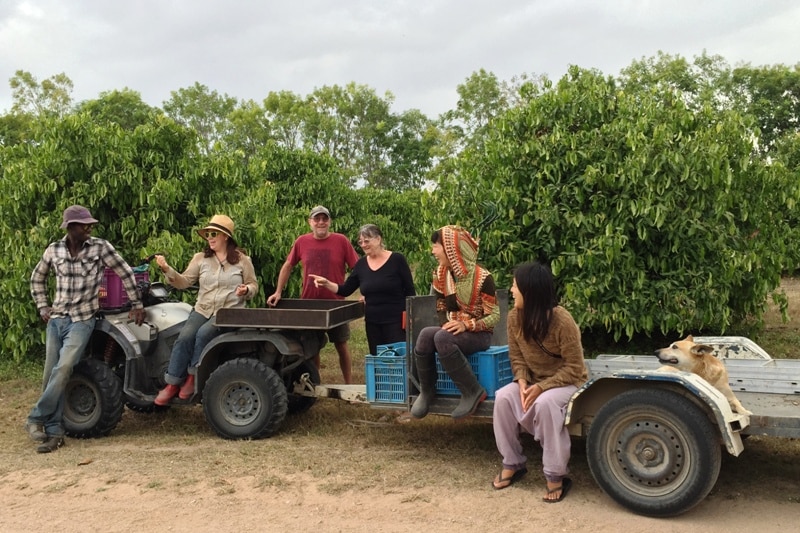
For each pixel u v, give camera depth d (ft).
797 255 30.19
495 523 13.48
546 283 15.30
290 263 24.04
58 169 29.76
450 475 16.24
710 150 25.82
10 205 30.07
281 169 53.93
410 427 20.43
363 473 16.40
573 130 29.14
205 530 13.43
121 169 30.32
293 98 149.79
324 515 14.02
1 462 18.12
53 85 125.49
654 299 26.81
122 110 131.75
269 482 15.81
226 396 19.53
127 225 30.01
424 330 16.79
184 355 20.02
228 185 33.50
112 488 15.84
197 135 33.58
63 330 19.77
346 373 23.39
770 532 12.91
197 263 20.76
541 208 27.43
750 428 14.12
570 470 16.62
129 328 20.98
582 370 15.39
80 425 20.27
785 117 98.27
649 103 28.71
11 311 28.96
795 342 31.48
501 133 29.94
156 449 19.03
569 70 30.78
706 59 106.52
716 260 27.50
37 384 27.86
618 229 26.23
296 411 22.24
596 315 26.96
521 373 15.70
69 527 13.75
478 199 28.25
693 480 13.25
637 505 13.74
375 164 157.99
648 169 26.23
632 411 13.85
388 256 22.04
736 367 17.75
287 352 19.07
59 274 19.74
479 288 16.61
